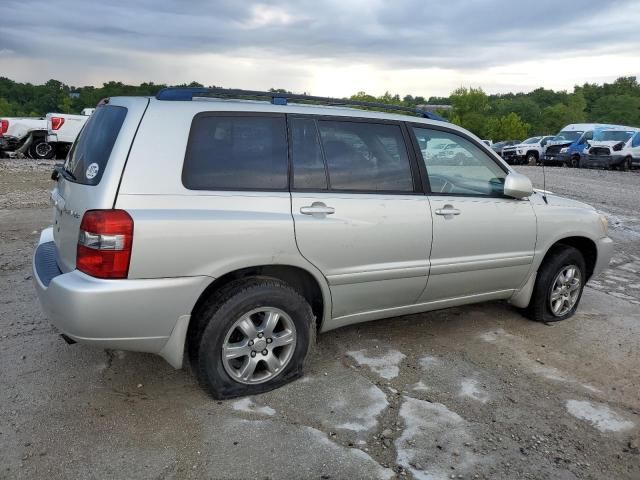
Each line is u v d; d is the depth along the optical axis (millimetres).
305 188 3406
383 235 3625
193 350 3178
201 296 3219
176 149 3045
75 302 2787
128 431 2947
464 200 4062
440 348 4199
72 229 3021
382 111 4051
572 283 4898
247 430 2994
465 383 3648
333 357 3943
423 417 3203
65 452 2752
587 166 25438
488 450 2922
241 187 3195
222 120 3227
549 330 4684
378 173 3725
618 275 6703
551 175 20953
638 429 3211
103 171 2926
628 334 4672
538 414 3312
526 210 4422
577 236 4812
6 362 3670
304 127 3486
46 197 10742
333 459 2779
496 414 3283
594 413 3357
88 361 3727
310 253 3355
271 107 3414
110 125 3154
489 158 4340
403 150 3867
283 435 2961
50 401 3211
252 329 3248
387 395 3434
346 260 3514
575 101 106938
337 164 3562
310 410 3217
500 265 4309
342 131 3631
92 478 2580
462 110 83938
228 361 3213
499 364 3967
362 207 3547
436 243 3891
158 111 3076
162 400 3271
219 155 3172
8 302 4766
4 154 19984
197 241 2975
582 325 4848
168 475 2619
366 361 3904
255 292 3184
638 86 135375
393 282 3764
